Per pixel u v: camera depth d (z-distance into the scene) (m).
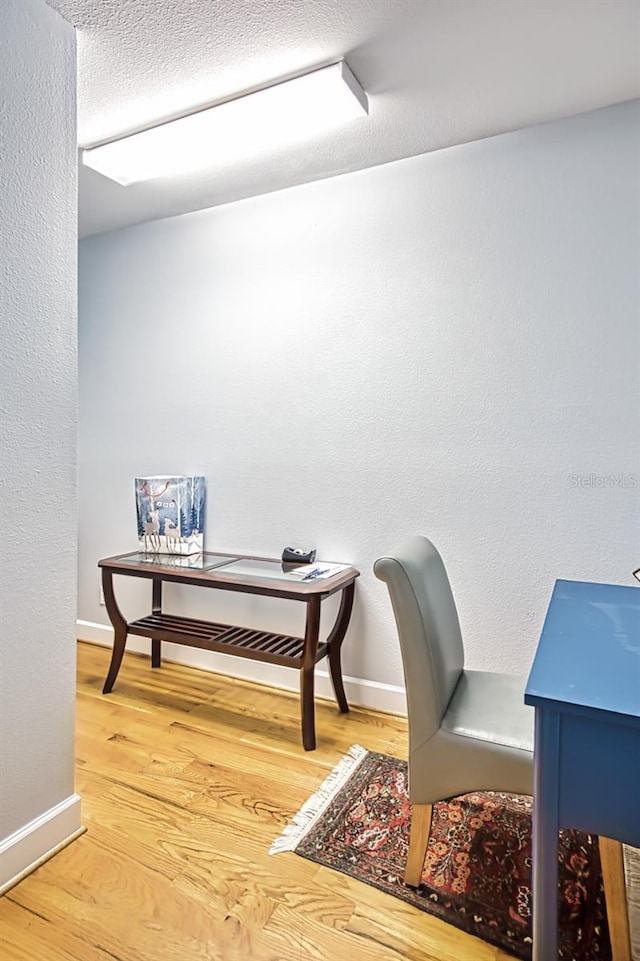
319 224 2.45
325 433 2.48
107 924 1.30
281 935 1.28
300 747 2.09
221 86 1.79
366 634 2.43
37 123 1.42
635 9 1.47
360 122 1.99
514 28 1.54
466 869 1.49
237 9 1.46
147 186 2.48
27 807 1.46
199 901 1.37
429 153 2.22
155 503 2.72
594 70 1.72
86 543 3.18
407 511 2.32
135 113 1.94
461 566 2.22
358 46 1.61
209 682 2.68
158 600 2.85
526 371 2.09
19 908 1.34
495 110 1.94
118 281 2.99
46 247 1.45
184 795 1.78
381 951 1.25
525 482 2.11
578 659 1.07
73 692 1.59
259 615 2.69
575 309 2.01
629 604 1.45
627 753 0.86
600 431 1.98
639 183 1.90
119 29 1.53
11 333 1.37
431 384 2.26
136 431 2.97
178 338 2.83
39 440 1.46
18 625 1.42
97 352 3.07
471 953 1.24
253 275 2.62
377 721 2.31
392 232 2.30
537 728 0.92
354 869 1.48
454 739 1.34
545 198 2.04
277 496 2.61
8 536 1.39
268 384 2.60
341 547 2.47
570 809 0.90
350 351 2.41
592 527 2.01
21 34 1.37
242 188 2.51
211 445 2.76
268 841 1.58
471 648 2.22
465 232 2.18
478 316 2.16
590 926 1.31
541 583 2.09
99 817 1.67
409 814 1.71
